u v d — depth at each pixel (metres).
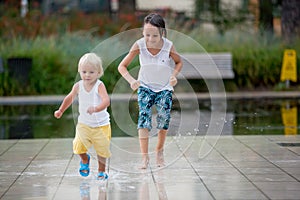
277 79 21.59
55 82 20.86
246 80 21.31
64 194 7.27
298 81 21.69
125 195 7.17
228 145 10.48
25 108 17.58
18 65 20.70
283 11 24.05
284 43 22.73
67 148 10.53
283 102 18.23
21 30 23.92
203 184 7.66
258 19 26.06
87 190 7.45
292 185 7.52
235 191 7.25
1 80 20.58
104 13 27.97
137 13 27.67
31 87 20.80
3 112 16.67
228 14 26.36
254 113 15.42
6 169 8.77
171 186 7.58
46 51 21.33
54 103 18.73
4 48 21.50
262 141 10.91
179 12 27.30
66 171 8.58
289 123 13.55
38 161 9.35
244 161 9.08
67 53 21.67
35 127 13.57
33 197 7.14
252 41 22.72
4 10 25.98
